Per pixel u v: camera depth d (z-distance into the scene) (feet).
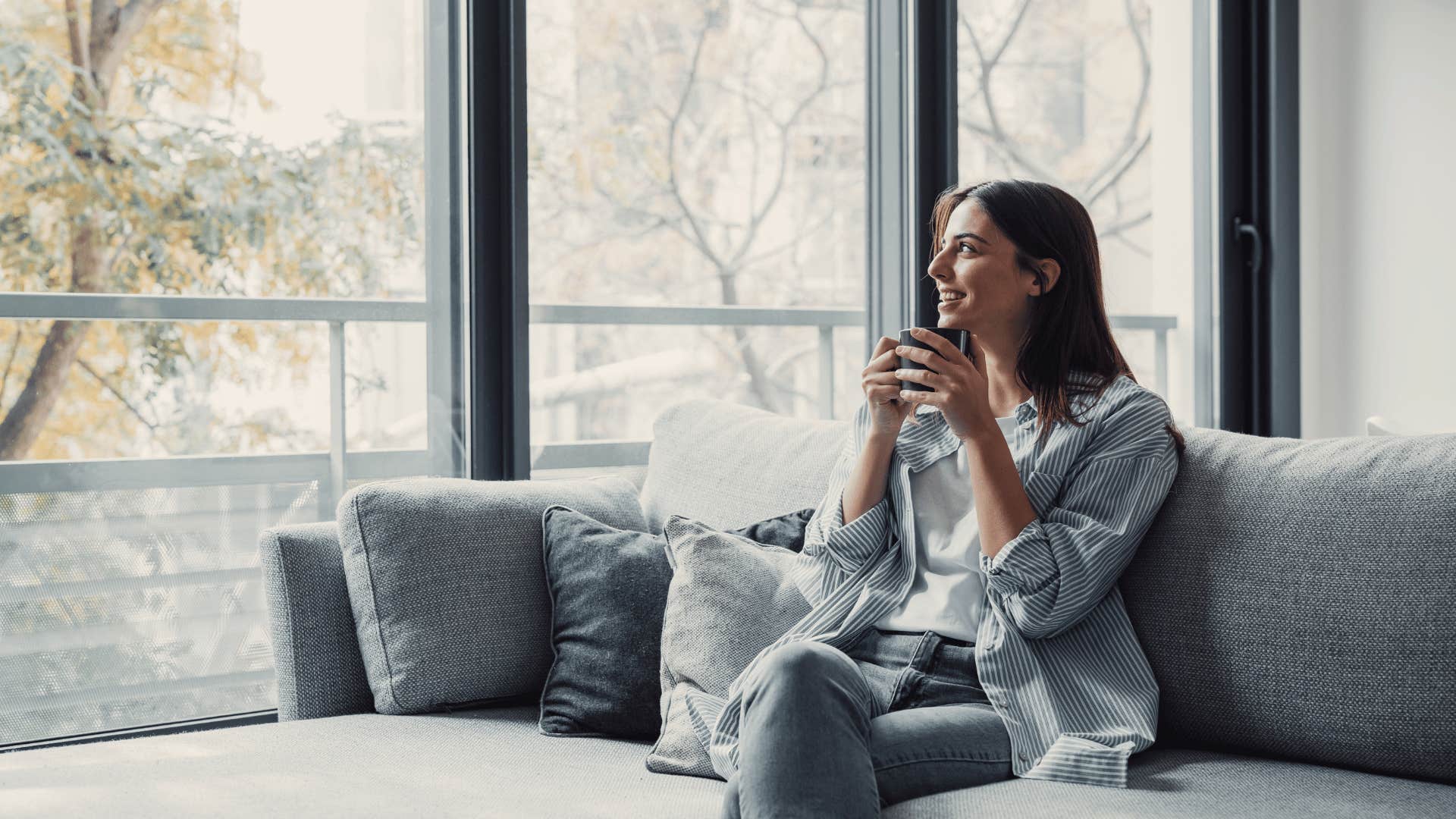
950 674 4.90
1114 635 5.02
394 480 6.54
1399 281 10.52
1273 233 10.98
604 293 8.14
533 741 5.57
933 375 4.97
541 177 7.88
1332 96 10.91
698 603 5.52
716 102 8.56
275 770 4.93
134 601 6.95
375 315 7.55
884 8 9.18
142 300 6.92
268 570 6.23
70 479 6.77
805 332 8.95
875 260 9.18
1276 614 4.76
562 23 7.93
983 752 4.50
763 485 6.51
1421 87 10.36
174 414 7.02
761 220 8.76
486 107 7.63
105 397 6.84
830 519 5.37
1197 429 5.49
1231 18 10.93
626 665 5.72
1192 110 10.93
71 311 6.75
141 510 6.95
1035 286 5.27
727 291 8.63
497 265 7.72
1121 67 10.41
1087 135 10.19
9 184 6.58
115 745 5.40
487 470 7.73
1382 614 4.53
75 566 6.79
